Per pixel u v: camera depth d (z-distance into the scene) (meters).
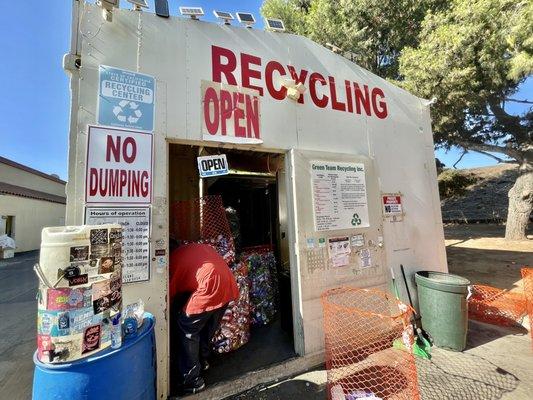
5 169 20.33
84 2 2.60
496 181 21.84
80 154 2.45
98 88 2.56
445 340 3.49
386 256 3.95
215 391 2.71
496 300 4.55
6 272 10.98
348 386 2.76
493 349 3.49
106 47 2.63
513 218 11.38
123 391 1.73
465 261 8.10
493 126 12.23
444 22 8.38
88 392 1.61
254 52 3.40
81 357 1.63
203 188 4.66
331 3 10.07
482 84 8.81
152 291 2.59
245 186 5.23
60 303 1.61
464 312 3.48
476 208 19.31
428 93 8.30
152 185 2.69
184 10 3.02
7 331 4.92
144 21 2.82
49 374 1.59
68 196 2.39
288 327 3.91
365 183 3.88
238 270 3.70
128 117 2.65
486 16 7.72
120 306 1.84
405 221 4.28
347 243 3.61
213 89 3.08
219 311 2.85
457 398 2.60
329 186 3.59
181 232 3.94
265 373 2.97
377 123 4.25
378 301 3.72
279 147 3.40
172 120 2.84
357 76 4.18
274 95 3.45
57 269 1.62
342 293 3.48
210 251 2.94
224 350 3.35
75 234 1.67
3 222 16.05
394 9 9.65
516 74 7.94
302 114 3.62
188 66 2.98
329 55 3.98
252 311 4.15
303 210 3.37
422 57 8.28
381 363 3.18
